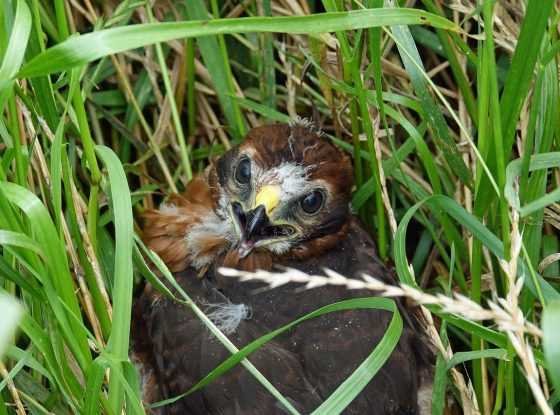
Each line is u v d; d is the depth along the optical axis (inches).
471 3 228.7
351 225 224.2
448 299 124.7
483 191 184.7
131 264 156.9
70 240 186.9
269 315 199.3
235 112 241.8
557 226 220.1
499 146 160.4
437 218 219.8
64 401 185.9
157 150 244.4
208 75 256.2
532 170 186.7
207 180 217.6
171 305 204.8
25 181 170.9
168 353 196.9
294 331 193.9
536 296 194.4
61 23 169.3
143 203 251.3
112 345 153.9
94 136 247.1
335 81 214.4
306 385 182.5
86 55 139.2
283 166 201.8
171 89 244.1
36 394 190.5
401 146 233.1
